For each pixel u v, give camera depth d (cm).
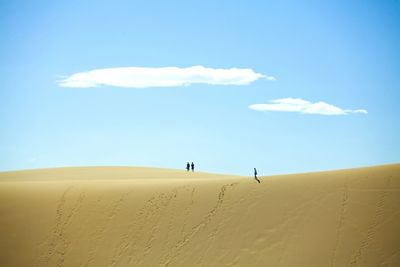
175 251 3459
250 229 3472
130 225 3716
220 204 3731
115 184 4256
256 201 3681
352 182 3616
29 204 4016
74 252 3584
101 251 3566
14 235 3741
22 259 3566
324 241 3241
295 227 3397
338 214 3388
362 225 3272
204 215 3669
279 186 3784
